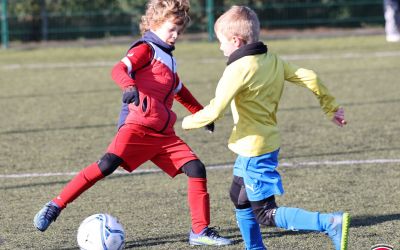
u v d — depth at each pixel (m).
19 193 13.96
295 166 15.80
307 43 45.00
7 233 11.33
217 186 14.27
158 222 11.82
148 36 10.45
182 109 24.66
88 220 9.92
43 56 42.66
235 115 9.50
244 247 10.42
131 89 9.50
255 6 51.16
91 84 30.94
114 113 23.69
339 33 49.78
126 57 10.16
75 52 44.34
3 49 47.38
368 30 50.84
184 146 10.59
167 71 10.47
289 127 20.58
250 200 9.38
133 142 10.32
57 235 11.20
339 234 8.61
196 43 47.25
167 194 13.69
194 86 29.33
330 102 9.60
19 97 27.75
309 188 13.88
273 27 51.59
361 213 12.09
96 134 20.17
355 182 14.27
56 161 16.84
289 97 26.30
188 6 10.44
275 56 9.64
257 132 9.28
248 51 9.26
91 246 9.74
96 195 13.66
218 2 50.16
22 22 50.72
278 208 9.18
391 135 19.05
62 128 21.19
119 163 10.34
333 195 13.32
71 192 10.32
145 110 10.27
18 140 19.50
